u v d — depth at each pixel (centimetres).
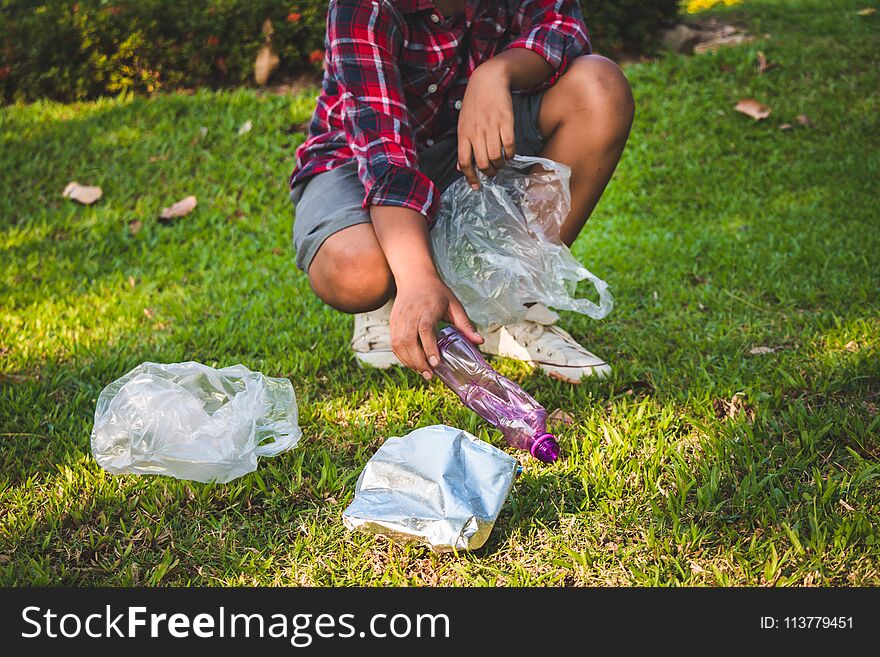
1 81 510
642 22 557
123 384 195
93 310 297
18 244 364
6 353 259
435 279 171
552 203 212
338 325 273
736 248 331
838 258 302
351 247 200
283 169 431
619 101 210
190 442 180
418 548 162
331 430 205
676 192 405
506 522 168
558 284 213
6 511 177
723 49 538
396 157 189
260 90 523
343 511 169
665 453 186
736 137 451
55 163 434
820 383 210
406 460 165
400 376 231
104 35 520
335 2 201
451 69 213
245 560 160
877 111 466
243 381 202
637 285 301
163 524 171
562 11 215
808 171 409
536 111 215
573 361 225
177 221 391
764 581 148
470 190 208
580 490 175
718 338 247
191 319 286
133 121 473
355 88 196
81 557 164
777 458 181
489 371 173
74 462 193
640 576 150
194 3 534
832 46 546
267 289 319
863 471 170
